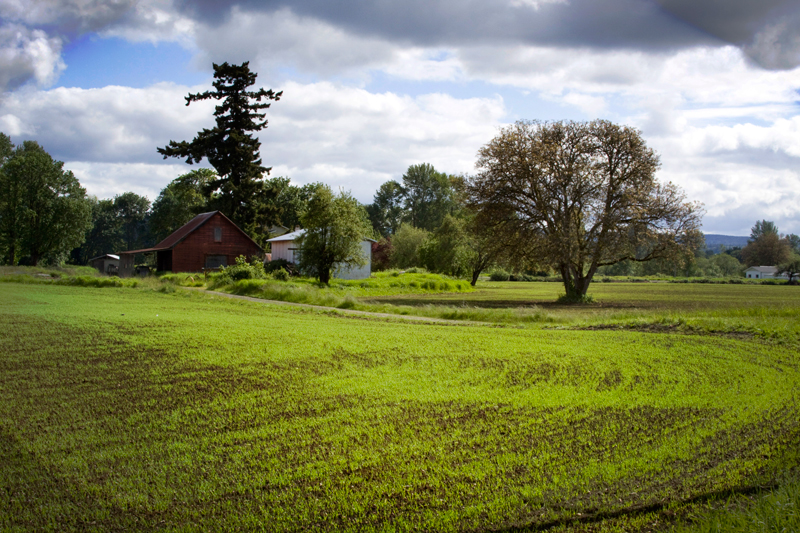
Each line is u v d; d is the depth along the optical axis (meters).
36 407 7.30
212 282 36.72
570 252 34.16
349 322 18.48
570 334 15.15
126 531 4.18
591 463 5.33
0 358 10.52
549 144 36.31
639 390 8.32
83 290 30.03
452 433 6.28
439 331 15.85
